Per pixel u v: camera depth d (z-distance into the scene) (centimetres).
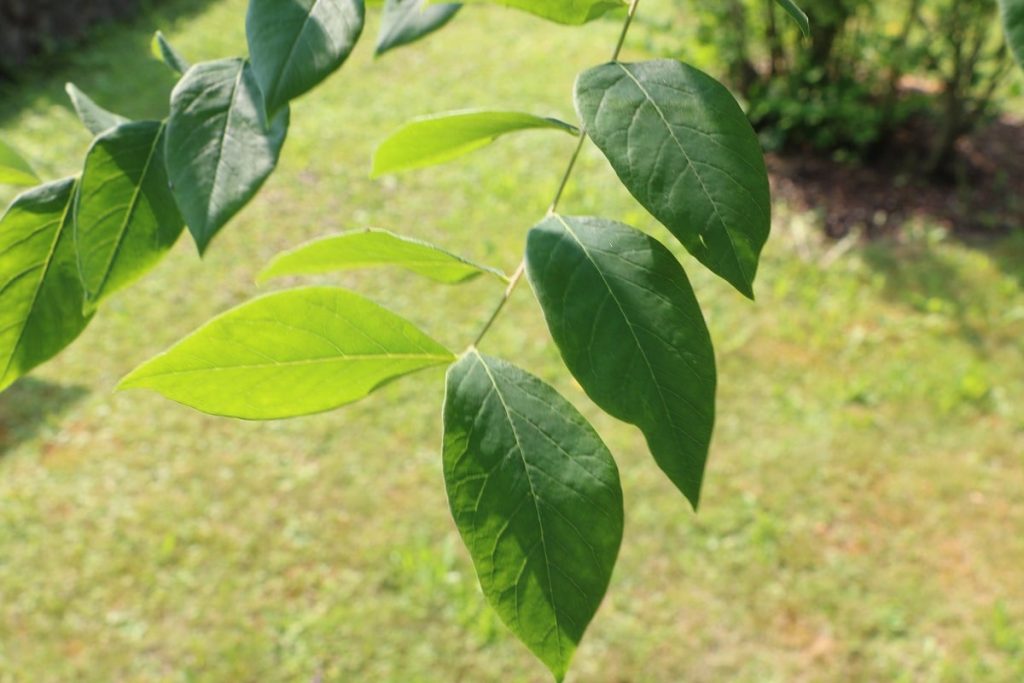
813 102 684
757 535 414
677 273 59
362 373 65
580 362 57
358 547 417
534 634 53
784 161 700
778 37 684
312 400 65
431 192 682
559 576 54
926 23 669
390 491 445
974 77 635
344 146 743
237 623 389
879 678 362
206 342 61
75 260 77
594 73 60
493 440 56
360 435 475
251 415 65
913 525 419
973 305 546
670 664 370
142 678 371
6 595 402
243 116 63
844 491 436
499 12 981
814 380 499
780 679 363
